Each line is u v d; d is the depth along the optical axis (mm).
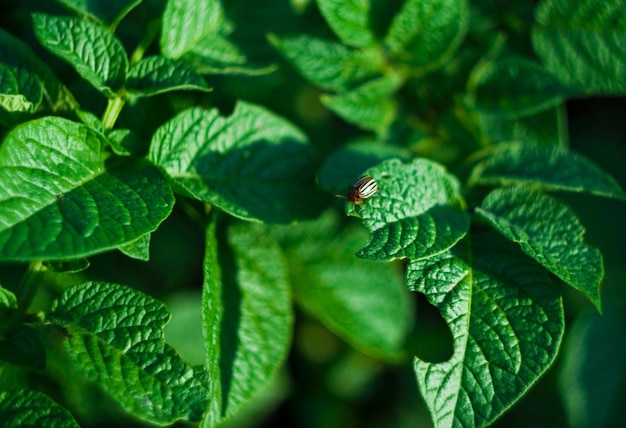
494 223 475
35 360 464
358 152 515
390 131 551
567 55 568
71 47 471
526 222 488
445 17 530
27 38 530
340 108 541
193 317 562
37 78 479
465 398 453
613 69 564
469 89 551
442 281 466
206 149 495
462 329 460
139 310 461
